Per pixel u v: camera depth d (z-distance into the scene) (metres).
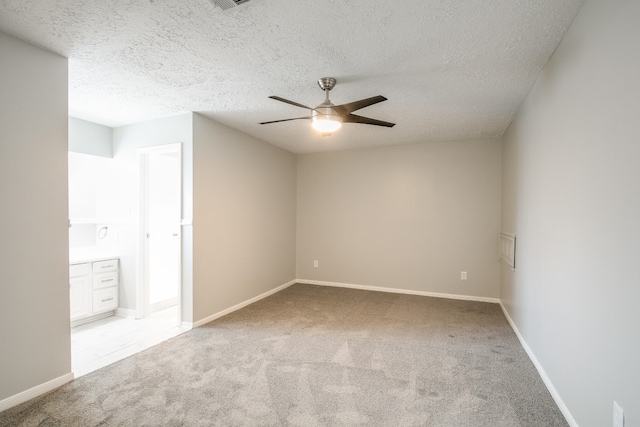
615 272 1.33
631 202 1.22
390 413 1.89
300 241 5.53
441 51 2.09
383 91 2.77
